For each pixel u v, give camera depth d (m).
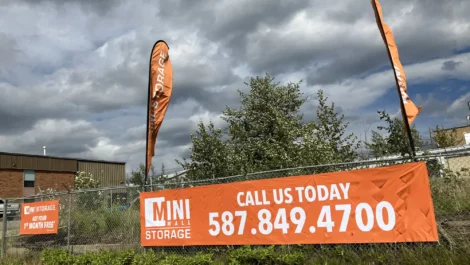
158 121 9.81
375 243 6.22
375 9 7.17
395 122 9.70
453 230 6.23
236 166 12.12
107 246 9.97
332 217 6.56
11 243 12.06
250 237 7.33
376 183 6.27
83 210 12.03
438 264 5.51
